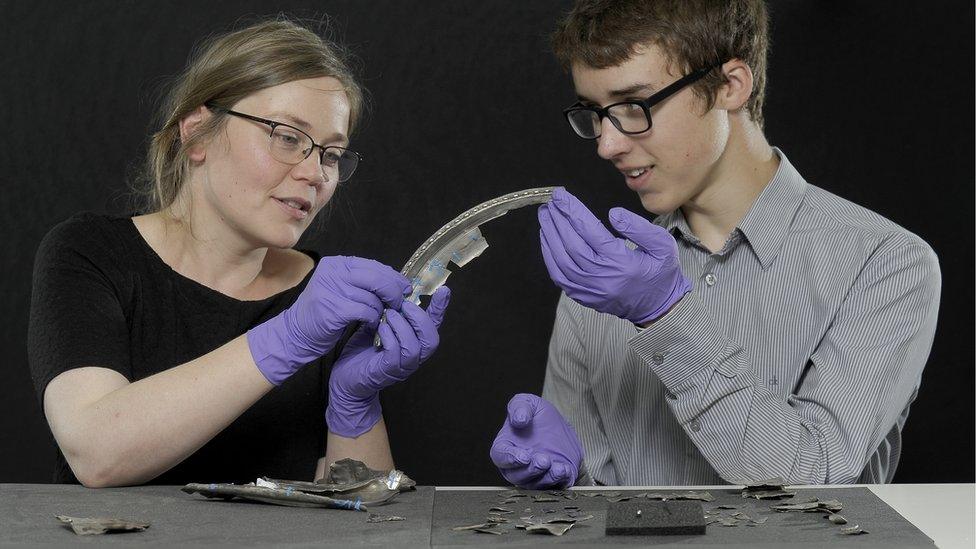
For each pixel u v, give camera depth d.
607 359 1.93
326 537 1.11
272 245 1.74
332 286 1.51
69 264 1.70
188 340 1.78
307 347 1.49
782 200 1.83
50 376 1.52
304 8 2.89
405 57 2.93
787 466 1.55
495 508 1.28
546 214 1.56
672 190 1.71
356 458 1.72
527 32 2.92
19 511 1.24
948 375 2.89
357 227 2.94
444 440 2.98
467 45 2.93
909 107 2.86
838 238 1.79
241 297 1.87
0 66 2.89
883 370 1.68
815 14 2.86
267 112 1.69
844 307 1.75
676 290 1.55
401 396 2.97
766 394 1.60
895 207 2.88
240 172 1.69
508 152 2.94
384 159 2.93
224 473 1.79
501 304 2.97
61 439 1.46
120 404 1.44
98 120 2.89
